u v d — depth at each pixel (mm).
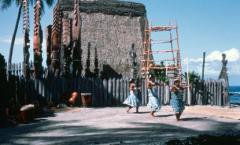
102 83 23672
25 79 21734
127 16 35906
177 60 25250
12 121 14578
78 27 26438
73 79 23172
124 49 34562
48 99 22406
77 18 26531
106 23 34906
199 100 24844
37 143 10508
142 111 18859
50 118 16625
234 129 12203
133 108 21016
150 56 30031
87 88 23312
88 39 33719
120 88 23875
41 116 17453
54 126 13938
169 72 25438
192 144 7188
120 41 34781
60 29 26406
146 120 14992
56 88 22688
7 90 16312
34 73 23281
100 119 15789
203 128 12594
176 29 25609
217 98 25250
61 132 12469
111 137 10961
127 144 9523
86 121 15219
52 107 21203
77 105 22391
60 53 26422
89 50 31453
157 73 26484
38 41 23578
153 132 11773
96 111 19375
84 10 34562
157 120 14938
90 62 33031
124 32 35281
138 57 34500
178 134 11219
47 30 28125
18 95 20719
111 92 23734
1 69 16203
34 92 22172
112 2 35562
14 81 19750
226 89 25250
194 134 11164
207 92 25094
